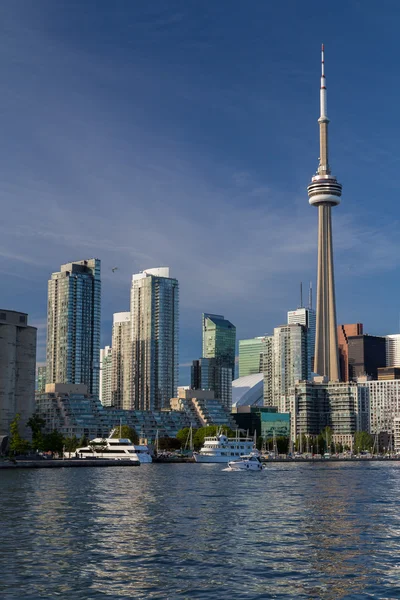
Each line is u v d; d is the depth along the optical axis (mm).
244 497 175375
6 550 95688
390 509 148375
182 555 93438
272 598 73062
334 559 91250
